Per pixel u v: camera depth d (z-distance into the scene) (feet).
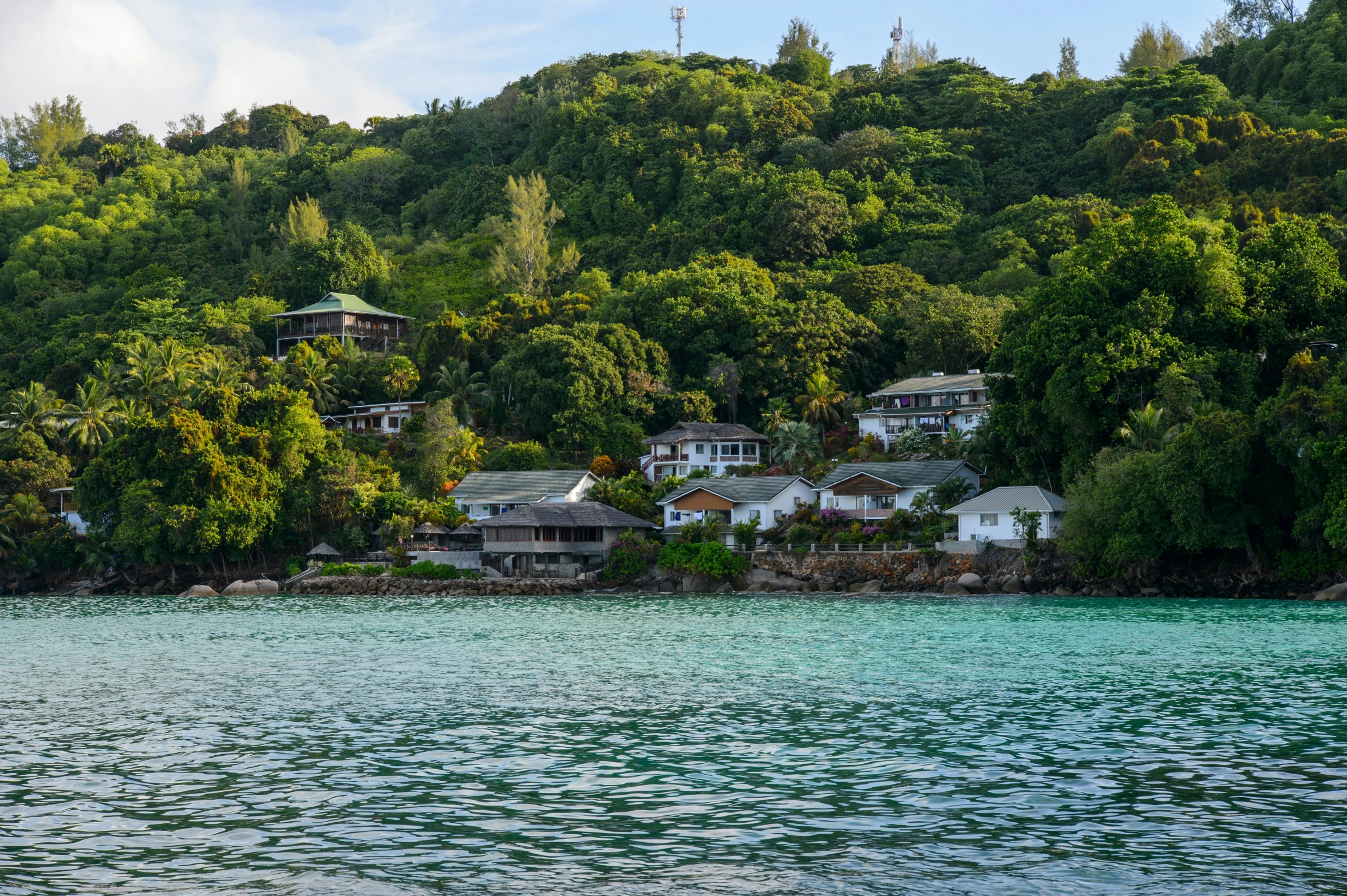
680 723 106.22
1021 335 312.91
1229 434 245.24
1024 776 82.89
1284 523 257.75
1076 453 288.30
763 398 432.25
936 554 285.84
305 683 135.03
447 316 499.10
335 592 328.08
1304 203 441.68
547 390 415.23
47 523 389.19
